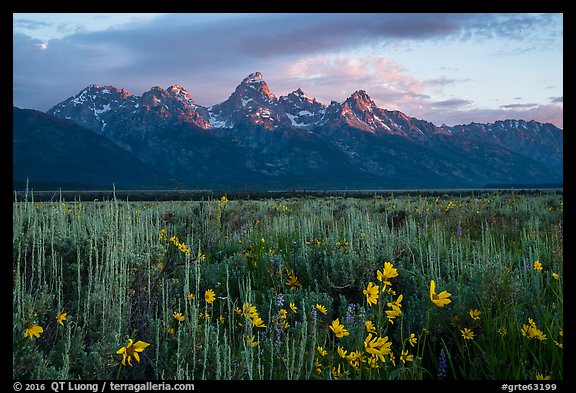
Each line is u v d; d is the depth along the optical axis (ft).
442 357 9.61
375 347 8.30
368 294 9.02
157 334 9.32
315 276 16.07
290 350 9.31
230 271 17.29
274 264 17.34
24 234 13.34
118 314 10.21
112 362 8.64
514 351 9.96
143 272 13.66
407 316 11.98
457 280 14.60
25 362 7.86
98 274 12.00
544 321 10.49
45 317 10.25
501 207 49.19
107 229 15.23
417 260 17.07
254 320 9.71
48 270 12.60
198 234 24.40
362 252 16.24
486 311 11.11
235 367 8.75
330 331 11.15
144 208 41.55
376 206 53.21
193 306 10.23
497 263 13.16
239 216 33.88
